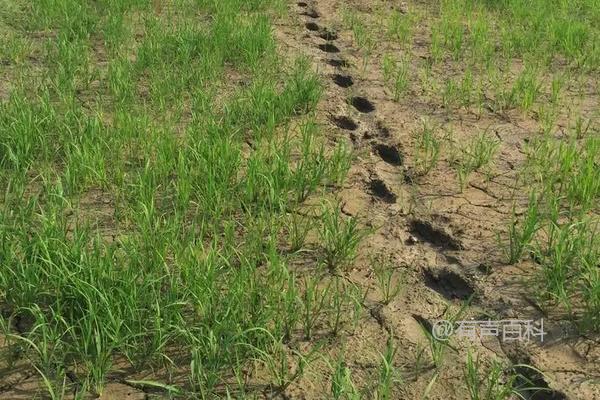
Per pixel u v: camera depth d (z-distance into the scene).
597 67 6.29
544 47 6.78
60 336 2.62
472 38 6.95
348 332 2.91
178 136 4.63
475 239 3.63
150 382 2.45
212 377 2.50
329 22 7.68
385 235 3.68
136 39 6.84
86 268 2.82
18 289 2.87
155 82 5.34
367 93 5.64
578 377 2.71
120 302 2.69
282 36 7.13
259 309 2.83
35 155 4.22
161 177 3.93
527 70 6.03
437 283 3.31
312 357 2.75
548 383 2.66
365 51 6.71
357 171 4.36
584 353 2.82
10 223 3.35
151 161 4.20
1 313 2.90
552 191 4.01
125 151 4.34
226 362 2.61
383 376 2.62
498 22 7.80
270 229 3.45
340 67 6.27
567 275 3.22
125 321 2.68
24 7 7.41
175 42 6.31
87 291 2.71
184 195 3.63
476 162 4.42
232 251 3.35
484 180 4.25
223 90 5.53
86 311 2.71
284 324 2.87
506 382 2.69
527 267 3.36
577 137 4.84
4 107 4.68
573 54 6.45
